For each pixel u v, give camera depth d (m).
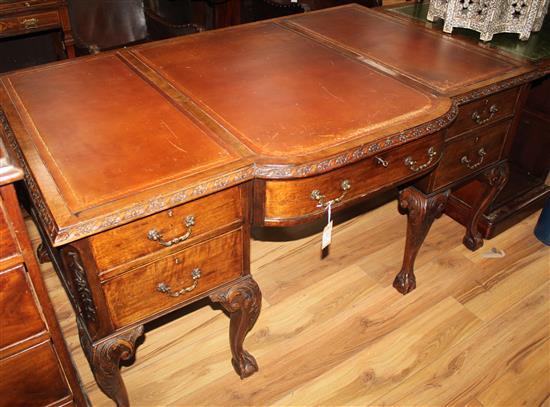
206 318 1.86
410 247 1.85
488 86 1.54
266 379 1.66
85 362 1.69
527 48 1.80
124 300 1.16
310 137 1.25
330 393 1.62
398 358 1.74
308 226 2.32
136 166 1.12
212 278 1.30
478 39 1.86
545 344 1.80
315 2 2.38
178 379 1.65
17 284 1.05
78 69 1.54
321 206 1.30
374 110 1.38
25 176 1.10
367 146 1.23
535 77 1.66
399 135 1.28
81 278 1.09
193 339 1.79
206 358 1.72
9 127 1.24
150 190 1.05
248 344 1.77
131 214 1.01
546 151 2.32
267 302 1.93
